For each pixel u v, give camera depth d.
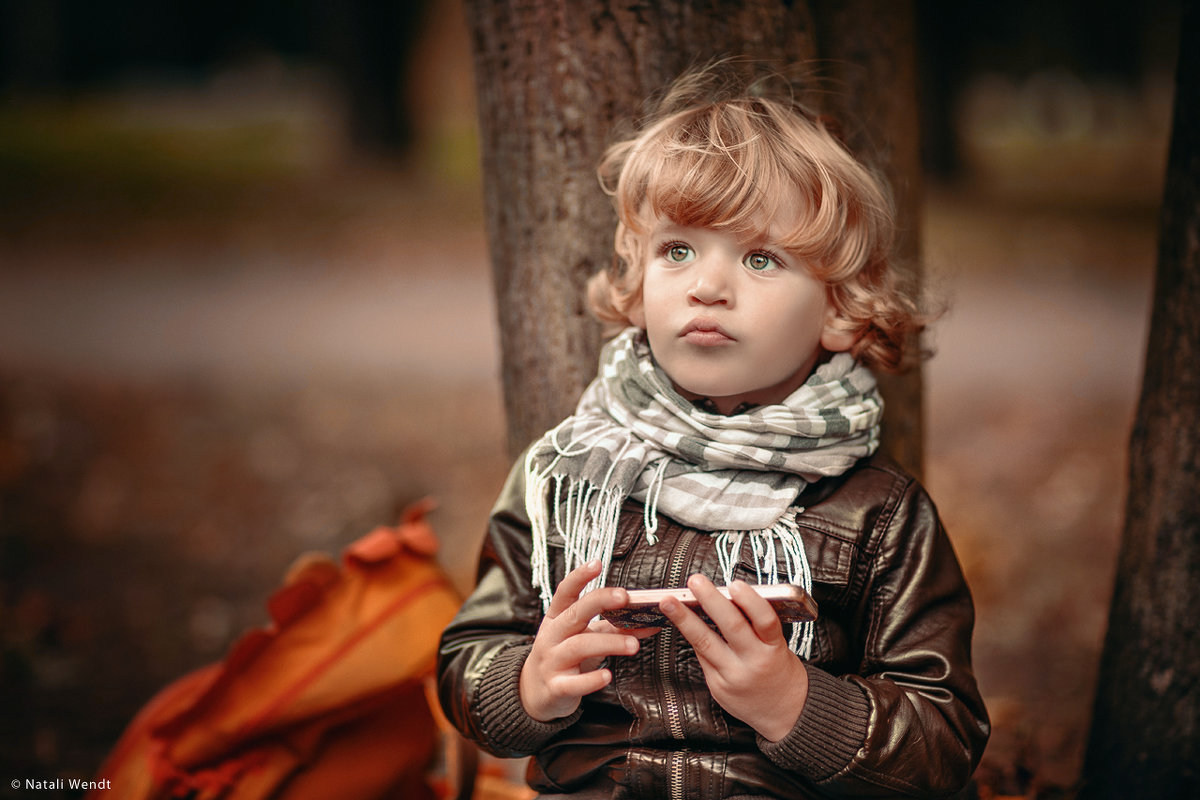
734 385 1.51
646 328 1.60
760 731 1.38
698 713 1.48
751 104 1.60
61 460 5.81
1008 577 4.39
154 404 6.89
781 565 1.50
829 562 1.51
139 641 4.00
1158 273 2.18
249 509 5.34
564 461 1.59
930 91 17.98
